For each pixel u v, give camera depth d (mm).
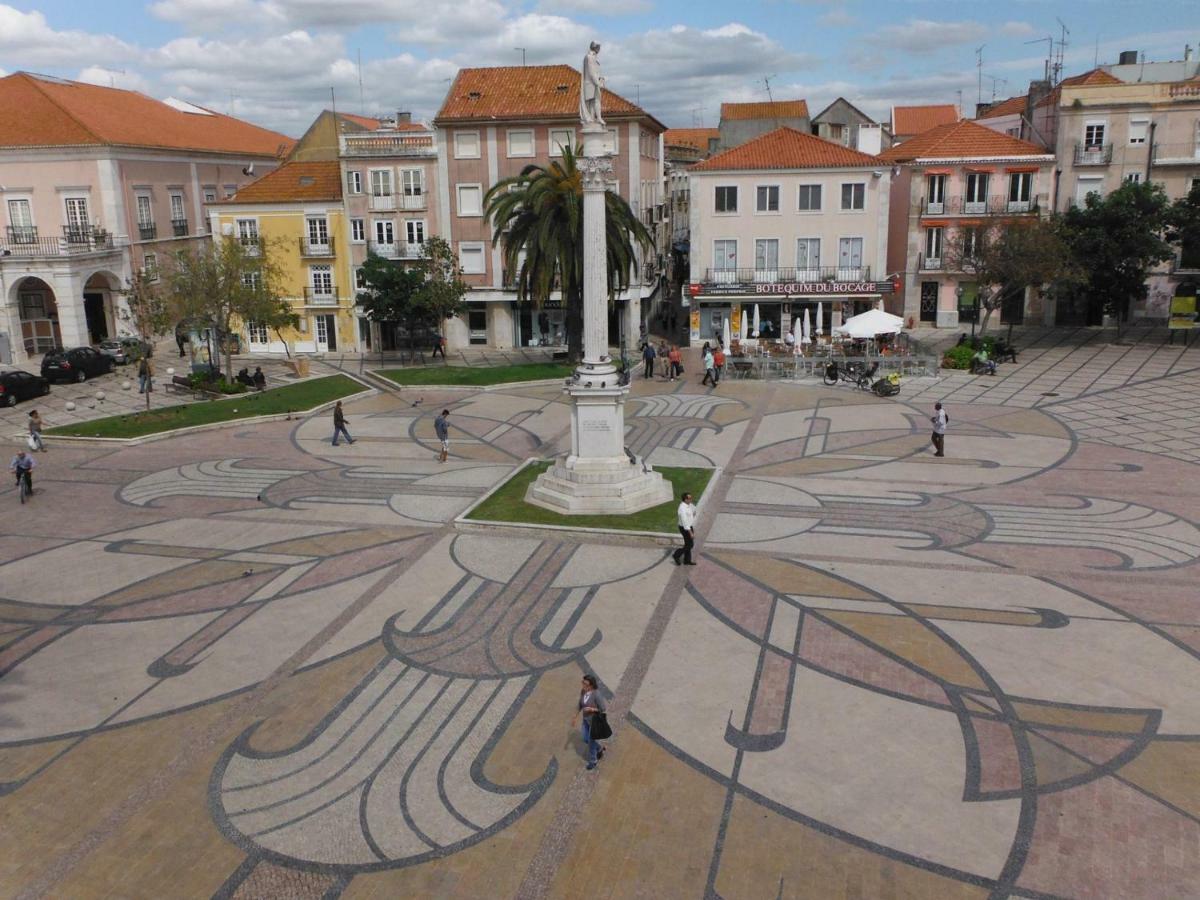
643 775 13055
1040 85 63625
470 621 18047
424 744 13930
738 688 15336
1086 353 47719
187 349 56969
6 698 15594
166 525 24250
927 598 18734
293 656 16781
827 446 30906
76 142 53406
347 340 56844
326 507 25438
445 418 30422
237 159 68938
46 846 11812
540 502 24609
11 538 23531
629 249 44594
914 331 56562
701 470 27828
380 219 54594
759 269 53719
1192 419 33250
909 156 57000
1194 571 19797
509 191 49156
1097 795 12461
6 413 39062
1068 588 19078
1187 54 59656
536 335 56312
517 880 11070
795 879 10984
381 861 11445
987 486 26125
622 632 17422
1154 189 49250
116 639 17688
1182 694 14969
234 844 11805
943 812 12164
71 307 50781
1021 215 49562
